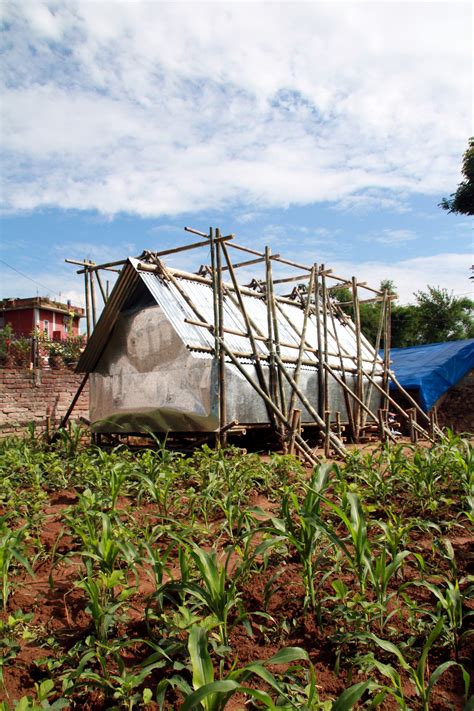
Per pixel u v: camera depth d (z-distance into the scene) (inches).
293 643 131.8
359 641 128.1
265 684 114.6
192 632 95.8
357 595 136.3
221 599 126.3
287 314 562.9
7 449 371.6
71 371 602.2
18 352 610.9
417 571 170.1
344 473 268.8
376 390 640.4
